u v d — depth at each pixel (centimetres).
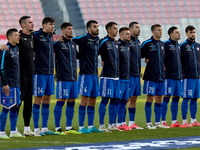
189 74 3291
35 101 2562
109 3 10344
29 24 2447
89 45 2761
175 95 3253
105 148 1903
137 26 3094
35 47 2553
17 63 2375
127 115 4169
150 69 3111
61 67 2645
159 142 2159
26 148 1906
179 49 3272
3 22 9250
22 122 3425
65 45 2662
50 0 10000
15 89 2356
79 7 10094
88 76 2756
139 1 10531
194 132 2736
